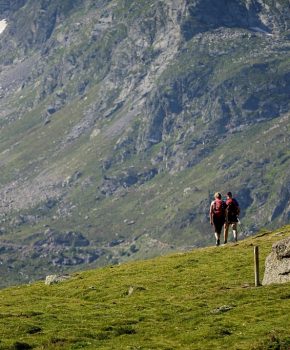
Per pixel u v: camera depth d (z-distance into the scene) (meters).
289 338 69.06
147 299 92.00
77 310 88.31
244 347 68.25
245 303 84.00
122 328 77.69
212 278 100.69
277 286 88.25
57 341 73.56
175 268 111.50
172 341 73.00
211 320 78.38
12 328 78.50
